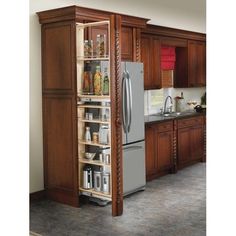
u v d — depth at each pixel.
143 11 6.38
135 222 3.96
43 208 4.49
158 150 5.86
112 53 4.08
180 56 7.15
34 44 4.74
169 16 7.02
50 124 4.79
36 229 3.79
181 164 6.50
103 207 4.51
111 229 3.77
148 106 6.65
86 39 4.65
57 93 4.67
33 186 4.82
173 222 3.94
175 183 5.57
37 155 4.86
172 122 6.16
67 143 4.61
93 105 4.43
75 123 4.50
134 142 4.89
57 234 3.66
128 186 4.83
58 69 4.62
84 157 4.58
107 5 5.66
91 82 4.50
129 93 4.68
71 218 4.12
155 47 6.16
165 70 6.98
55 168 4.77
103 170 4.46
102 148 4.46
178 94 7.45
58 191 4.75
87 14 4.50
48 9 4.87
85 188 4.52
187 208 4.39
